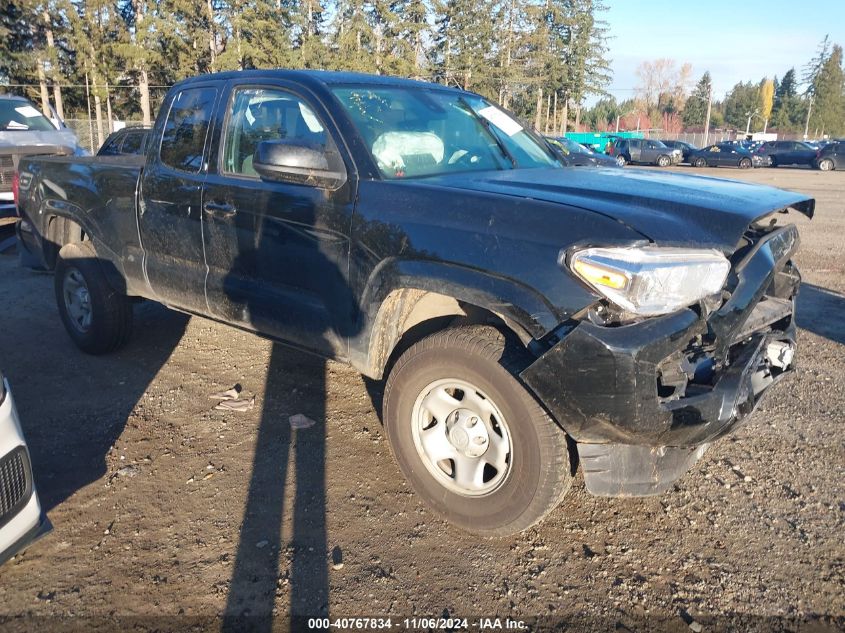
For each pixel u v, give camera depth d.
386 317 3.01
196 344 5.23
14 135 10.18
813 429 3.88
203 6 40.50
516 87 61.78
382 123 3.36
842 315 6.22
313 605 2.52
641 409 2.32
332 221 3.12
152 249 4.19
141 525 2.98
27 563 2.74
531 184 2.94
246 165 3.64
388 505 3.15
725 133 80.06
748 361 2.63
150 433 3.81
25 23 42.94
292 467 3.46
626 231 2.36
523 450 2.62
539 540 2.91
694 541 2.89
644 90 98.56
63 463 3.47
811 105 97.69
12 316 5.98
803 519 3.04
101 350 4.88
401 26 49.62
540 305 2.45
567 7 66.75
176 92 4.16
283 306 3.44
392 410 3.07
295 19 45.25
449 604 2.53
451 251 2.68
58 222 5.06
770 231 2.89
